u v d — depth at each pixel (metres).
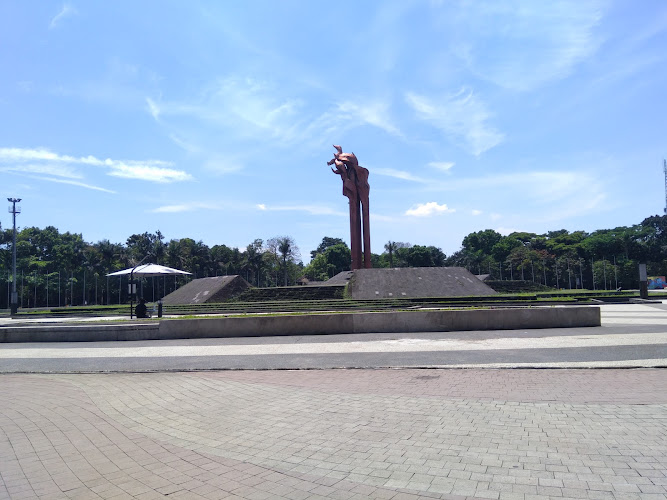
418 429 6.52
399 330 18.67
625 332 16.39
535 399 7.85
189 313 35.59
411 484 4.78
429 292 40.91
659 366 10.22
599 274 94.62
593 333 16.36
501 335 16.62
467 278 43.81
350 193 54.59
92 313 40.72
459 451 5.63
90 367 12.71
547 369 10.40
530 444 5.76
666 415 6.73
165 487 4.93
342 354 13.41
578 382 9.03
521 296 35.59
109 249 79.94
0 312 55.31
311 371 11.10
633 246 96.06
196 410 8.01
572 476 4.80
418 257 107.06
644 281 38.12
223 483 5.00
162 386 9.94
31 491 4.91
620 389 8.37
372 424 6.84
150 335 18.95
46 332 19.30
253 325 18.97
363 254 55.72
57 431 7.02
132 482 5.09
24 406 8.58
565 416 6.83
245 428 6.93
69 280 77.25
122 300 85.62
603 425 6.36
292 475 5.15
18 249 77.50
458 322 18.56
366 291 41.22
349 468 5.28
